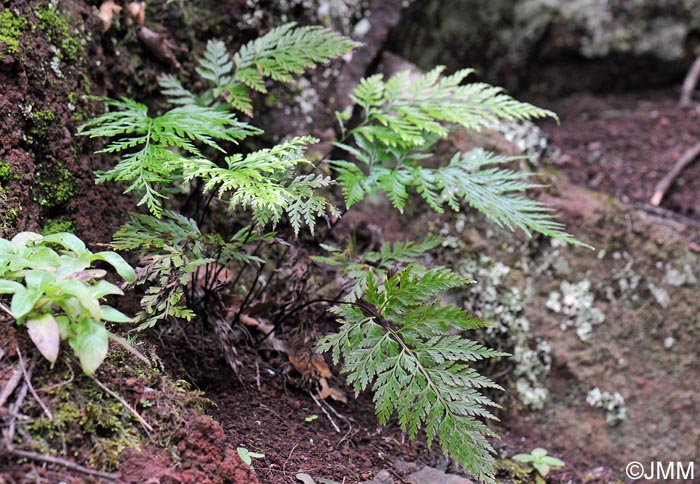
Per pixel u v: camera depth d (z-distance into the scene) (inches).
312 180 28.5
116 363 26.5
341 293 32.6
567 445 38.3
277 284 35.5
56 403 24.2
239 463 26.0
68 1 34.0
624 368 39.6
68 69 32.9
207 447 25.5
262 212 27.5
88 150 33.2
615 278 40.5
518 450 37.2
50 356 23.9
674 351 40.2
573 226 40.9
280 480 27.8
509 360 38.6
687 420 39.3
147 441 24.9
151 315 29.2
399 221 41.0
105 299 30.3
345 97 42.3
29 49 31.2
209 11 39.4
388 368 28.4
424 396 27.8
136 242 28.7
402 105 35.0
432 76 36.0
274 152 28.3
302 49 34.8
